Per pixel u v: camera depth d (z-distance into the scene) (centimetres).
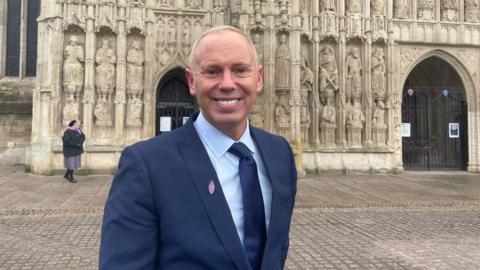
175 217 185
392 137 2034
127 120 1816
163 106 2008
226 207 192
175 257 184
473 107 2177
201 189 191
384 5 2069
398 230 889
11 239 782
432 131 2389
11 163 2156
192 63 207
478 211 1109
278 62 1872
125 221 181
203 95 202
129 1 1827
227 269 184
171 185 189
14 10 2377
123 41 1809
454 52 2158
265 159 218
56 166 1723
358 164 1966
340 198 1291
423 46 2127
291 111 1844
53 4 1755
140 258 179
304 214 1053
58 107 1752
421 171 2120
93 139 1777
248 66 203
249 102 207
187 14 1895
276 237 204
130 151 194
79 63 1778
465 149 2216
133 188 185
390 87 2039
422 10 2139
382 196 1338
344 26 1997
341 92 1975
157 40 1878
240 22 1847
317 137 1944
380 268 642
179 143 201
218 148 207
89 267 631
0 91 2230
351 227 915
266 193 211
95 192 1313
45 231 842
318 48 1966
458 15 2170
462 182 1716
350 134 1981
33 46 2355
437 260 683
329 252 723
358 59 2017
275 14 1870
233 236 188
